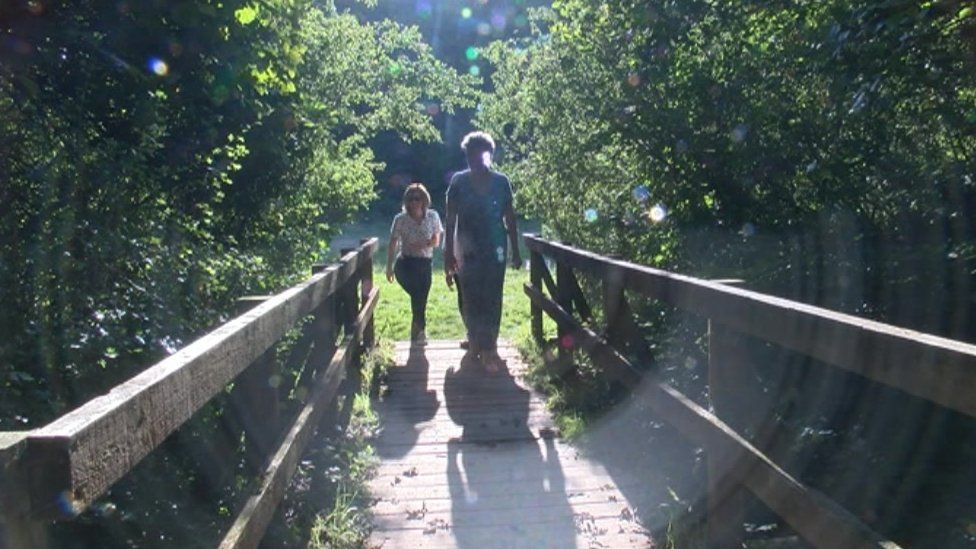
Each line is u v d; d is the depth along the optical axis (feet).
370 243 28.27
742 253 20.54
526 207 33.55
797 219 19.56
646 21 21.40
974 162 17.06
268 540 12.14
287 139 26.45
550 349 26.30
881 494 12.23
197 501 11.98
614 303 17.44
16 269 12.98
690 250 22.11
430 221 30.09
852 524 7.85
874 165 18.15
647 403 14.43
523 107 31.48
